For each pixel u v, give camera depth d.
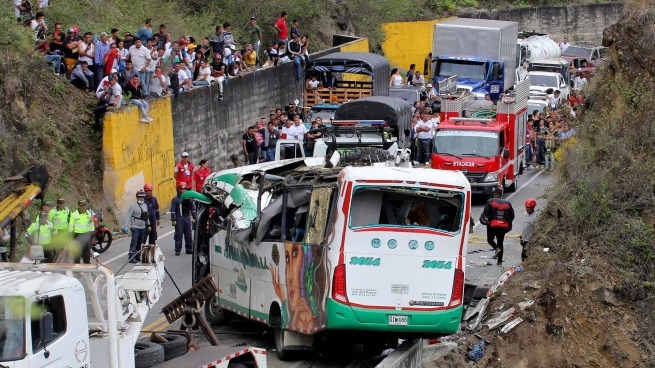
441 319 23.34
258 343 27.28
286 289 24.98
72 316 17.09
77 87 45.31
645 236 31.42
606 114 36.44
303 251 24.25
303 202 25.09
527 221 34.81
